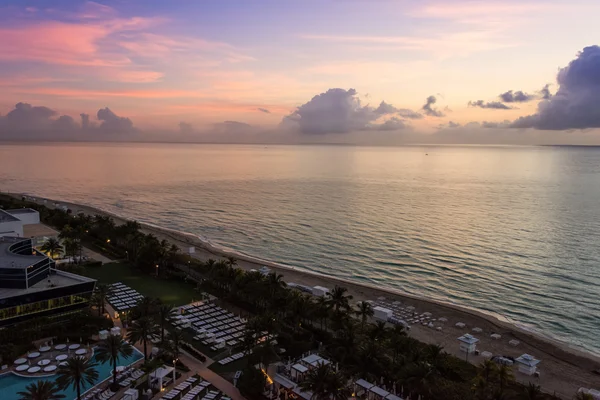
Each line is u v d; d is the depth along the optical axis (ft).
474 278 463.01
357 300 383.45
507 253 551.59
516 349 299.17
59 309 294.46
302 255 550.36
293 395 214.48
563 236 637.30
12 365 236.02
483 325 335.88
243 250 575.38
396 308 365.81
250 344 235.40
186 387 221.66
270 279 318.86
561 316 371.97
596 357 291.79
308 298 309.63
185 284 386.52
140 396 211.82
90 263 426.51
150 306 276.21
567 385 253.65
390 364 233.14
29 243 371.76
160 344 241.14
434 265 505.66
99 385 220.84
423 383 210.18
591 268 493.36
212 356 258.37
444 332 321.52
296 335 286.46
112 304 331.57
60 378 190.29
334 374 195.93
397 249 571.69
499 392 198.80
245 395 215.10
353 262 520.42
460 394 213.25
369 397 213.05
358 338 273.75
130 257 453.99
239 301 345.10
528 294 418.92
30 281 292.40
